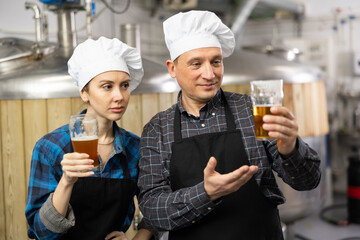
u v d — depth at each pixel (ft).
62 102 7.34
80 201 4.33
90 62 4.22
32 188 4.19
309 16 19.29
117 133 4.57
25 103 7.33
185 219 3.87
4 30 11.23
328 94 18.54
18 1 11.62
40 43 8.31
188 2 14.97
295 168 3.80
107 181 4.41
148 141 4.48
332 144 18.63
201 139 4.31
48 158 4.30
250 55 12.15
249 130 4.36
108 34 14.69
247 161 4.25
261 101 3.42
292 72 11.61
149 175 4.35
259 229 4.14
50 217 3.87
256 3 16.39
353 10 18.43
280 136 3.38
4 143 7.47
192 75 4.17
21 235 7.55
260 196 4.18
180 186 4.26
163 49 17.80
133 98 7.80
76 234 4.38
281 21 20.06
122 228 4.83
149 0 16.24
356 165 14.97
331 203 17.65
